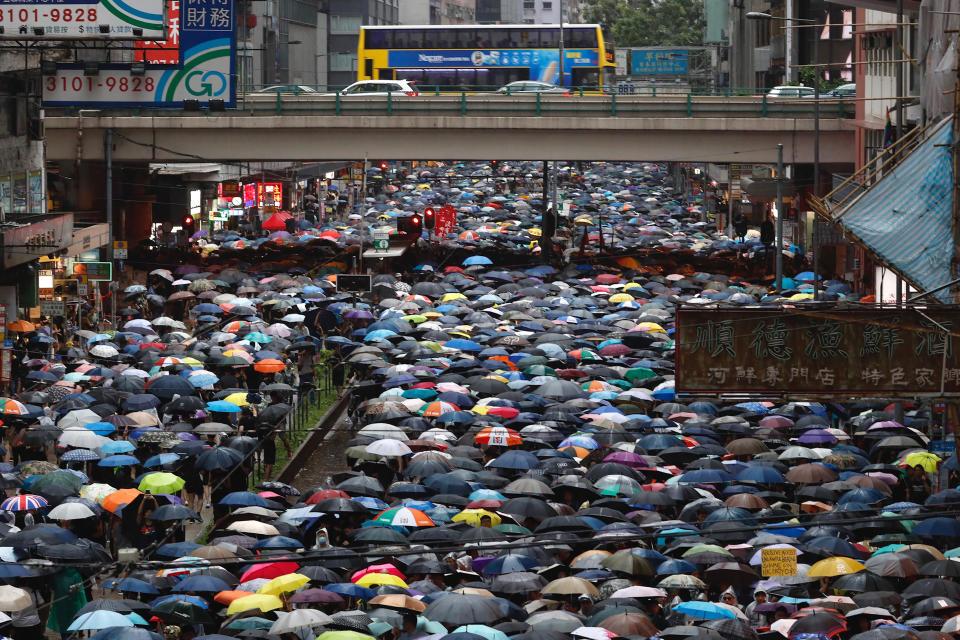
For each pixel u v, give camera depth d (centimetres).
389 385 8050
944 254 6038
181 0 11456
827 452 6606
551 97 16075
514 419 7212
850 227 6159
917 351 4997
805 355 5038
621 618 4100
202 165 19075
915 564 4703
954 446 6669
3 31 10962
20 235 10425
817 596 4819
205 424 6944
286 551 4919
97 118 15288
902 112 11038
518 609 4359
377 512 5550
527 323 10394
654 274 14638
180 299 12050
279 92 15912
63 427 6731
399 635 4172
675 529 5169
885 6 11494
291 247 16400
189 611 4203
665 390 8075
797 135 15588
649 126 15488
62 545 4719
